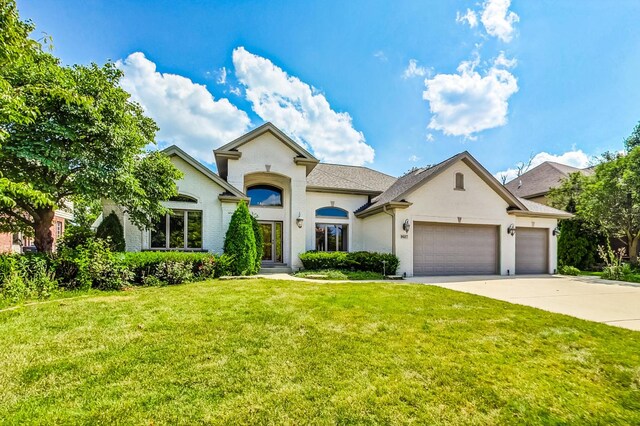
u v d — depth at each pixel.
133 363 3.89
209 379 3.54
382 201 15.99
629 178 15.60
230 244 12.62
